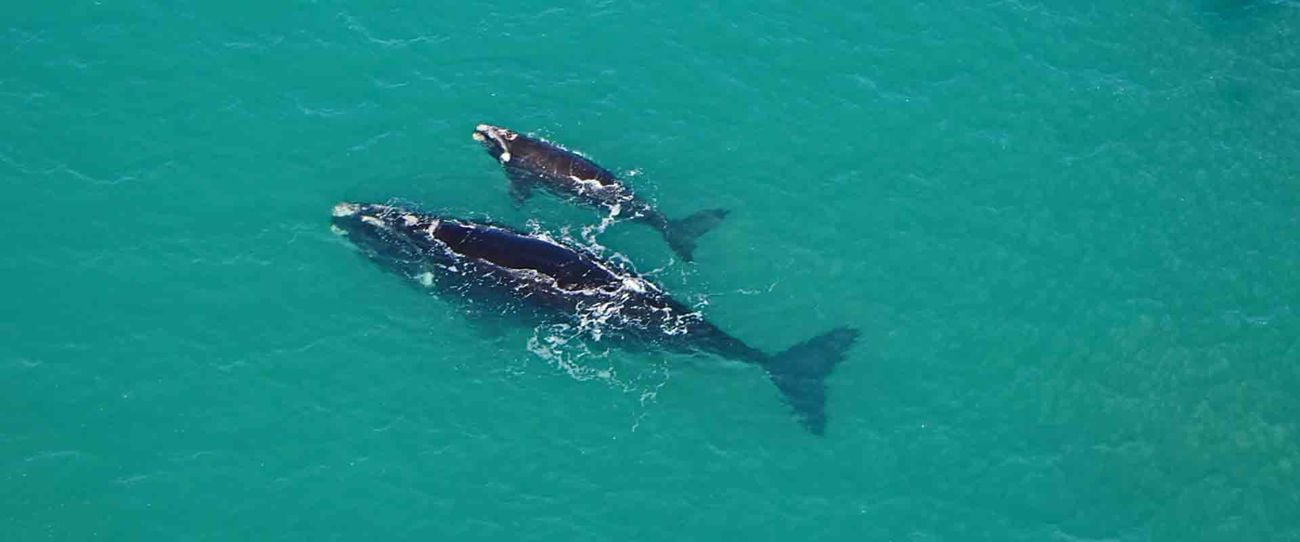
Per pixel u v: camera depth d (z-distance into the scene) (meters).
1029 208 48.47
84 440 40.91
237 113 48.47
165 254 44.88
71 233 45.12
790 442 42.06
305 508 40.19
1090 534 40.91
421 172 47.00
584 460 41.50
